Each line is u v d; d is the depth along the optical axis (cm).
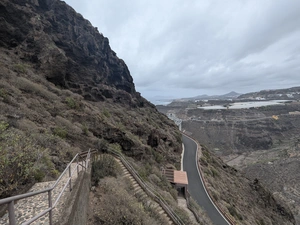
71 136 1467
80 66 3534
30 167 673
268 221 2756
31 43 2648
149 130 3062
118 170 1354
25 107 1395
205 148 4903
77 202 592
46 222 473
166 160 2908
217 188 2706
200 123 17900
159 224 1038
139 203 1058
